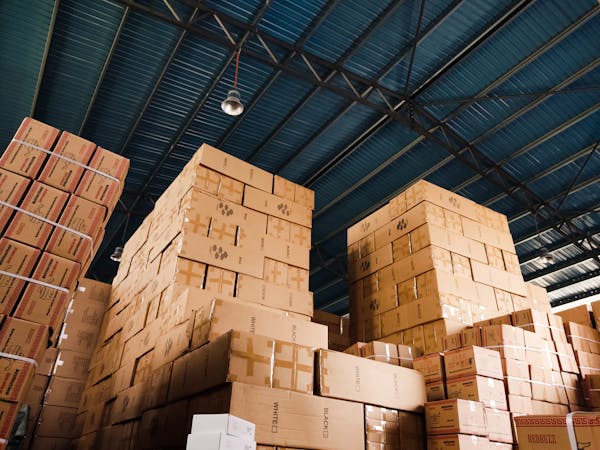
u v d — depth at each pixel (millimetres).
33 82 6422
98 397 5668
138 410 4207
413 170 8875
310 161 8914
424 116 7781
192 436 2516
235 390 2893
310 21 6316
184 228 4484
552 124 7621
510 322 5090
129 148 8141
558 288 11062
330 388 3338
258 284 4699
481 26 6328
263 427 2896
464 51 6629
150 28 6086
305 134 8250
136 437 4082
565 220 9250
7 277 2664
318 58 6844
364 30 6457
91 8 5711
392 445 3479
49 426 6133
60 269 2848
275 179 5520
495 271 6020
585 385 4867
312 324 3861
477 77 7035
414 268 5660
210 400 3084
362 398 3480
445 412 3617
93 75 6562
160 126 7719
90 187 3160
